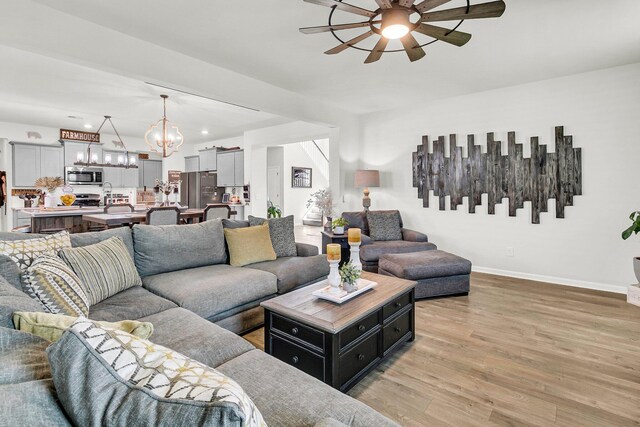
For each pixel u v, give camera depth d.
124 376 0.67
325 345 1.80
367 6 2.48
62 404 0.67
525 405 1.80
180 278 2.54
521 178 4.29
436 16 1.96
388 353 2.24
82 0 2.36
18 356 0.80
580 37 2.95
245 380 1.24
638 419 1.68
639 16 2.59
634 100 3.57
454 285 3.55
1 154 6.62
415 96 4.74
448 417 1.71
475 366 2.19
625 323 2.84
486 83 4.20
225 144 8.64
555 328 2.75
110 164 6.64
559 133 4.01
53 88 4.21
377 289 2.38
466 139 4.70
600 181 3.79
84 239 2.37
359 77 3.95
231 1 2.40
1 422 0.58
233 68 3.65
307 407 1.08
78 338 0.69
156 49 3.08
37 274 1.51
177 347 1.51
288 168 10.37
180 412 0.58
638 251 3.61
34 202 6.57
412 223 5.30
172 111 5.43
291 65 3.57
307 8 2.49
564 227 4.02
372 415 1.05
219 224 3.21
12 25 2.31
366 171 5.20
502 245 4.47
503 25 2.73
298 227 10.07
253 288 2.59
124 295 2.16
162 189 6.26
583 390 1.92
